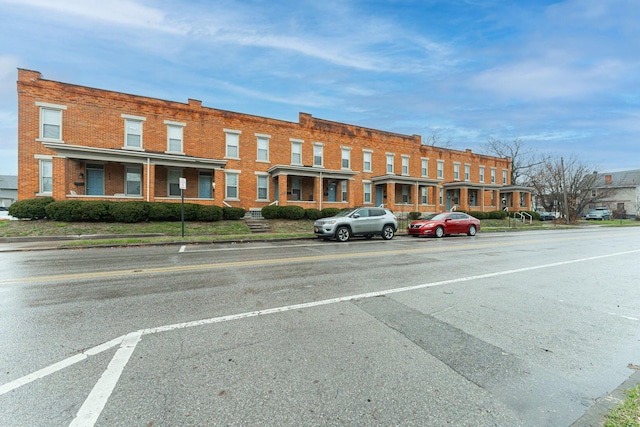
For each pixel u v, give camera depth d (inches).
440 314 176.1
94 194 699.4
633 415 90.7
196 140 796.6
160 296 206.1
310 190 954.7
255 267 306.7
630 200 2031.3
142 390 102.0
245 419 89.3
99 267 304.0
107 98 704.4
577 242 575.8
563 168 1342.3
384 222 597.6
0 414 89.8
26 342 136.6
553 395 102.0
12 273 275.3
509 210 1390.3
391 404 96.6
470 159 1360.7
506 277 270.2
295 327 155.4
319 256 378.3
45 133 651.5
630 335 150.3
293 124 932.6
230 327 154.7
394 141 1133.7
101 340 139.0
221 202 749.9
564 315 176.4
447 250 441.1
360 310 181.0
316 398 99.0
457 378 111.5
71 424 86.0
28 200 586.2
